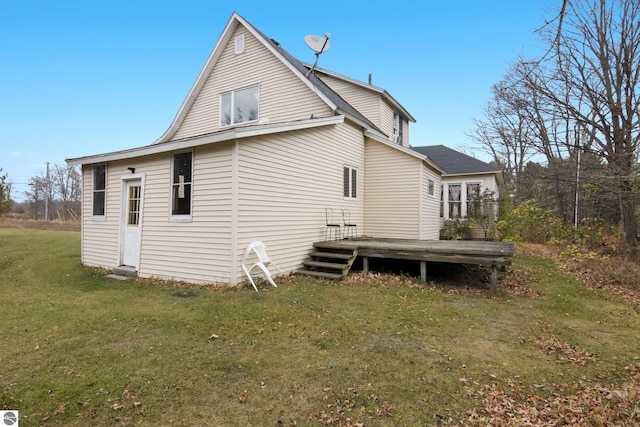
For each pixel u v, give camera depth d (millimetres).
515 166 22438
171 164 7160
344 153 10422
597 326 4676
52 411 2473
